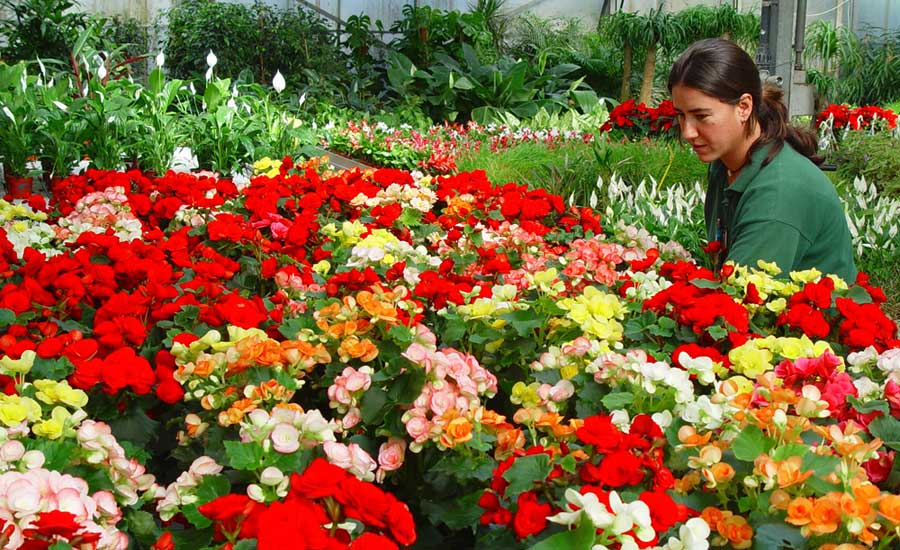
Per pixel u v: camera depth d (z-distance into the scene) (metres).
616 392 1.93
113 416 2.12
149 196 5.14
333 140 10.45
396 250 3.37
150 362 2.37
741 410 1.71
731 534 1.46
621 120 10.22
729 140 3.28
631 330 2.47
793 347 2.23
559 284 2.53
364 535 1.31
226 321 2.47
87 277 2.85
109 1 16.86
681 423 1.74
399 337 2.17
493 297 2.51
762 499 1.49
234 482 1.78
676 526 1.52
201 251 3.62
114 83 7.54
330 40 17.53
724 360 2.25
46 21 12.16
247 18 16.17
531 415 1.84
